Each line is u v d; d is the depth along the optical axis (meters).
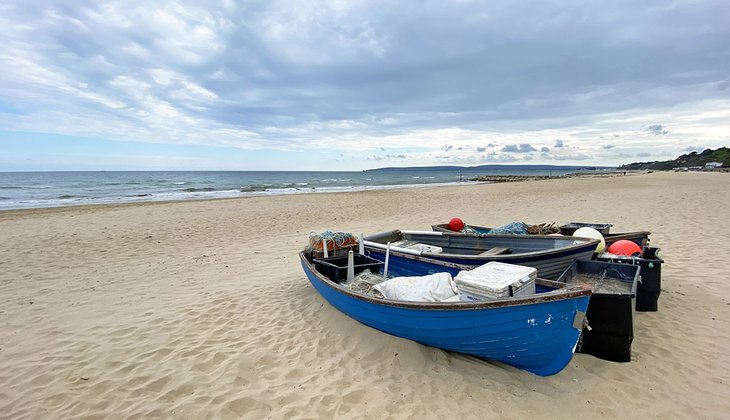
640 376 3.62
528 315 3.37
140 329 5.10
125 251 9.88
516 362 3.75
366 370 3.90
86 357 4.38
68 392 3.71
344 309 5.00
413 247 6.72
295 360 4.18
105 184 46.47
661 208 14.36
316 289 6.17
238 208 19.28
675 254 7.64
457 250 7.18
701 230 9.81
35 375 4.02
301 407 3.35
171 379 3.89
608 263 4.95
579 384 3.52
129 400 3.57
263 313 5.56
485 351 3.81
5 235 12.01
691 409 3.16
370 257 6.28
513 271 4.03
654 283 4.96
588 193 23.53
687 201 16.27
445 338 3.90
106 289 6.82
